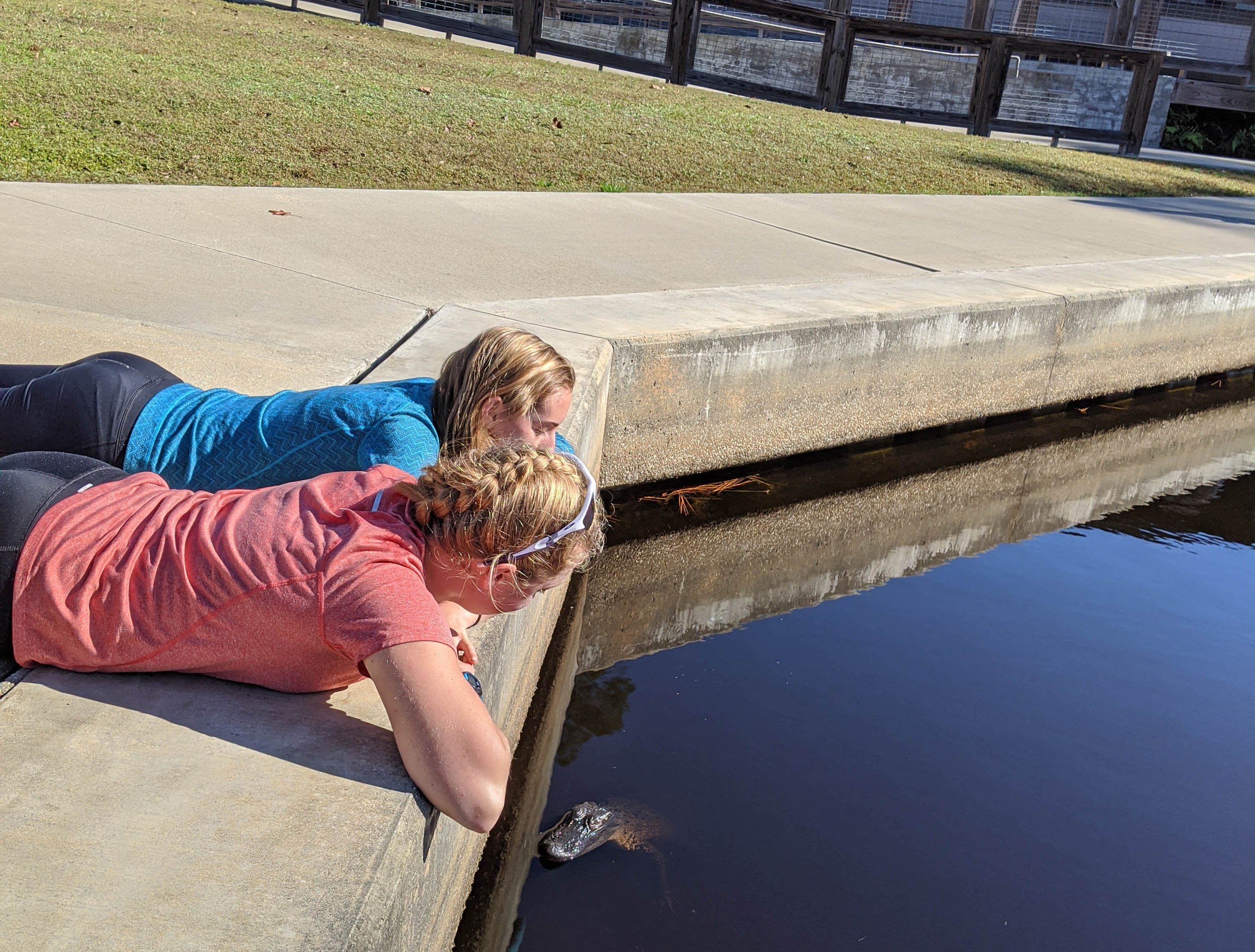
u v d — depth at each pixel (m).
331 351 4.35
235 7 13.95
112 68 9.33
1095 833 3.31
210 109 8.70
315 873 1.72
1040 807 3.41
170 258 5.46
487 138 9.59
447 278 5.84
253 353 4.18
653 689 3.92
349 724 2.12
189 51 10.63
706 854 3.02
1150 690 4.22
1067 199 11.84
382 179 8.07
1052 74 16.61
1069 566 5.40
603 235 7.39
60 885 1.64
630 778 3.34
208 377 3.84
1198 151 21.23
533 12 14.74
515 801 3.18
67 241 5.47
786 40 15.55
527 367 2.59
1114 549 5.67
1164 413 7.85
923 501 6.13
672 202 8.86
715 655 4.23
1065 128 16.77
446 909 2.44
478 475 2.02
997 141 15.27
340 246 6.19
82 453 2.73
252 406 2.79
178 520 2.11
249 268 5.49
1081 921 2.91
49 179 6.69
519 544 2.00
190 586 2.03
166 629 2.06
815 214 9.12
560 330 5.03
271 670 2.10
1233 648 4.65
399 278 5.71
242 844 1.77
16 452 2.75
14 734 1.97
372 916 1.68
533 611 3.38
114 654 2.10
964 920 2.88
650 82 14.39
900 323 6.16
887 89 16.08
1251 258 9.20
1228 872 3.19
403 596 1.92
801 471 6.18
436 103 10.32
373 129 9.10
